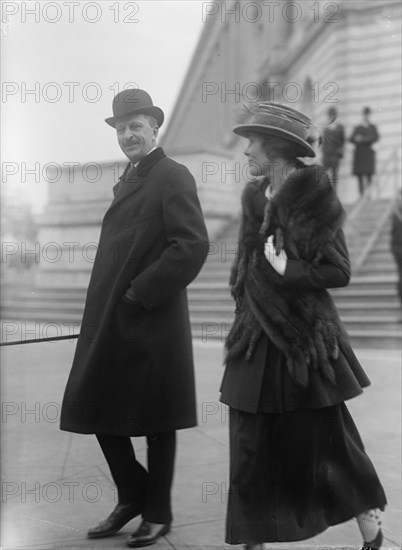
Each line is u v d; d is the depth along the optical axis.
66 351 2.93
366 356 4.37
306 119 2.07
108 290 2.15
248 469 2.01
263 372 1.99
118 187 2.24
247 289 2.02
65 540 2.16
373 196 6.98
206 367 3.63
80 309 3.56
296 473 2.03
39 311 3.51
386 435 2.90
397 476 2.57
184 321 2.20
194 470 2.61
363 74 6.50
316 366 1.97
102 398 2.14
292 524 2.02
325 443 2.04
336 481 2.05
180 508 2.36
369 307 5.69
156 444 2.20
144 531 2.17
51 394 2.79
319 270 1.96
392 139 7.29
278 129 2.02
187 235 2.08
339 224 2.00
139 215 2.13
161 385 2.14
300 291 1.99
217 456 2.73
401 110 7.02
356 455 2.07
